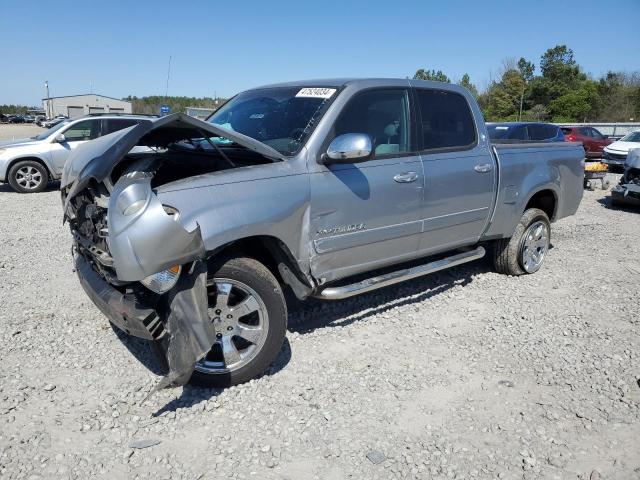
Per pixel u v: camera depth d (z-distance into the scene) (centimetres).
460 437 316
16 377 369
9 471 280
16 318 466
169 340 318
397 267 553
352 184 402
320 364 395
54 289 539
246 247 384
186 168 402
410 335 445
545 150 591
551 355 416
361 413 337
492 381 378
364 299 516
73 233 410
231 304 367
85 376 373
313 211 382
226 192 341
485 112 6262
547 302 525
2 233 780
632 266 653
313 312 484
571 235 823
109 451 299
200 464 290
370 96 428
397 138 447
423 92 470
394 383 371
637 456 302
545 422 331
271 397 352
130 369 383
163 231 303
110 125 1273
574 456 302
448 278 586
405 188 438
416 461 295
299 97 431
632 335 453
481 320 479
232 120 455
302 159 381
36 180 1216
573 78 6031
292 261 377
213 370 354
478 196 506
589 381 379
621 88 5894
